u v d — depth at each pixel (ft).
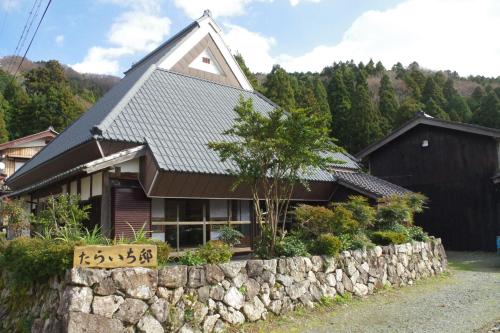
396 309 22.70
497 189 48.65
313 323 19.86
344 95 105.19
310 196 41.45
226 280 19.02
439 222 53.21
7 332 17.97
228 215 36.68
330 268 24.12
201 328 17.35
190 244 34.24
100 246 15.94
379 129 94.53
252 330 18.52
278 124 22.68
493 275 33.76
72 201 23.85
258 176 23.66
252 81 104.37
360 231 29.30
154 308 16.38
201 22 51.03
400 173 57.57
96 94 154.61
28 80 121.39
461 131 52.03
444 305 23.63
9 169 69.87
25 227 36.24
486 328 19.11
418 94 118.73
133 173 30.40
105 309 15.11
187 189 31.40
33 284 18.33
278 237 25.57
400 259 30.01
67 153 34.47
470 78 202.80
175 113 38.73
